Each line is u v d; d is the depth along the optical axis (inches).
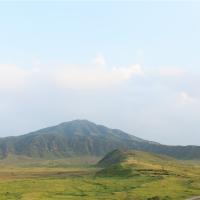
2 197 7583.7
